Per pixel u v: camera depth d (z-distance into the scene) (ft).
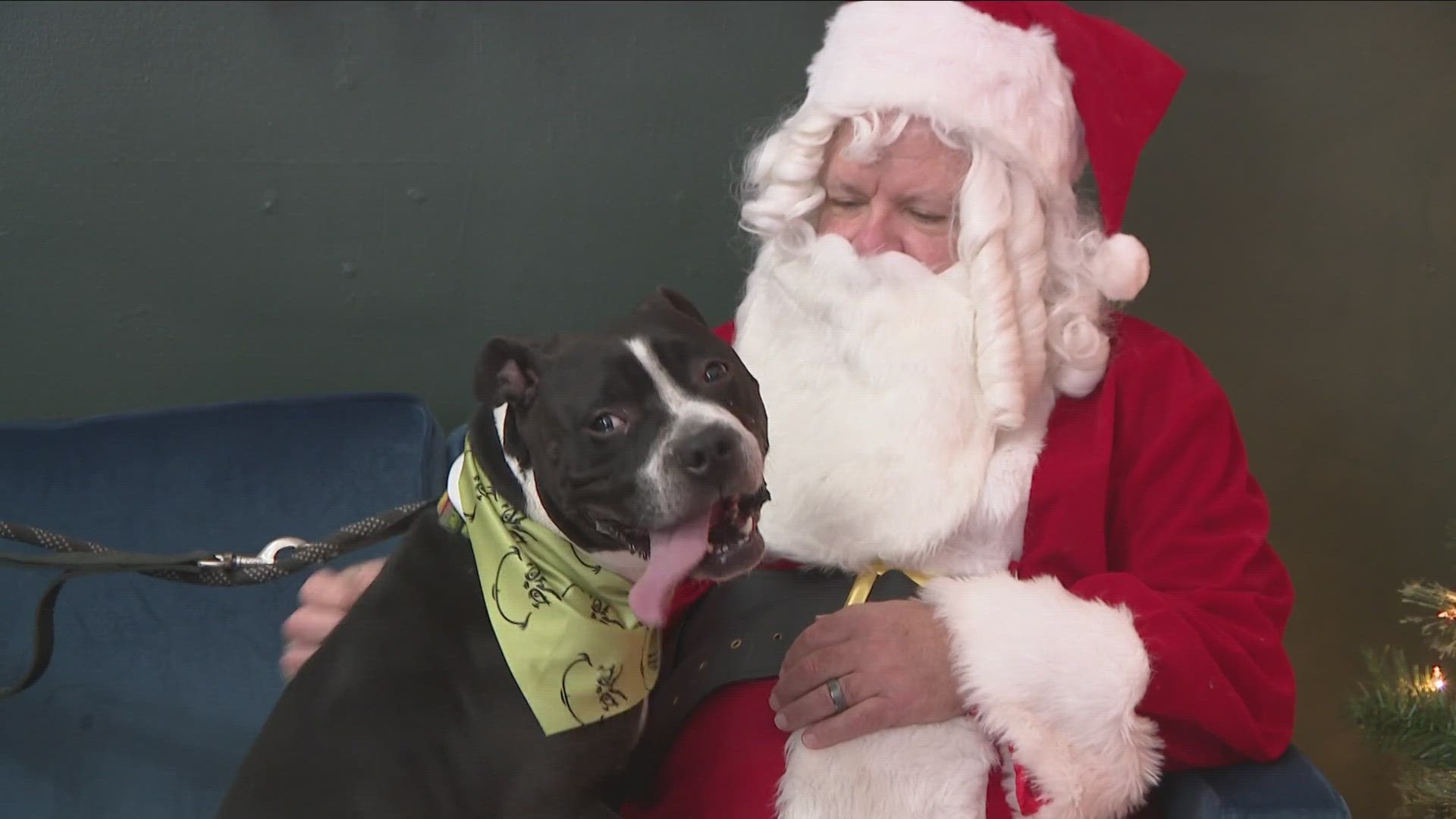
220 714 5.79
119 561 5.01
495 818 4.48
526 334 7.35
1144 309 7.66
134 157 6.52
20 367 6.52
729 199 7.43
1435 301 7.52
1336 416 7.64
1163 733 5.11
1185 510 5.67
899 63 5.79
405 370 7.22
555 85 7.10
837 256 5.89
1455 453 7.60
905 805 4.91
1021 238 5.86
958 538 5.61
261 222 6.79
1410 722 5.99
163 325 6.73
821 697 4.96
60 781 5.44
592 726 4.62
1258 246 7.57
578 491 4.41
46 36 6.31
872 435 5.59
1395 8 7.34
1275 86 7.44
